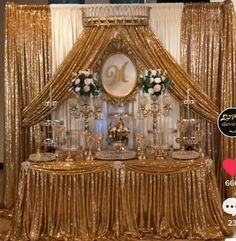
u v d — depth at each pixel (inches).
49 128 153.0
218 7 148.9
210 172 132.5
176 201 130.0
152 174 130.0
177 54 150.0
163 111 148.5
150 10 148.5
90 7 146.0
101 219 130.0
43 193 128.6
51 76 151.3
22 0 218.8
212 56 150.3
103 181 129.6
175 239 128.8
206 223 131.0
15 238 128.0
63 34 149.9
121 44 148.9
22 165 129.3
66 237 127.7
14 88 150.3
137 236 128.3
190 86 148.3
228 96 148.3
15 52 149.9
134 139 150.6
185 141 145.0
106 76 149.6
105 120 150.6
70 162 130.0
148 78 138.2
